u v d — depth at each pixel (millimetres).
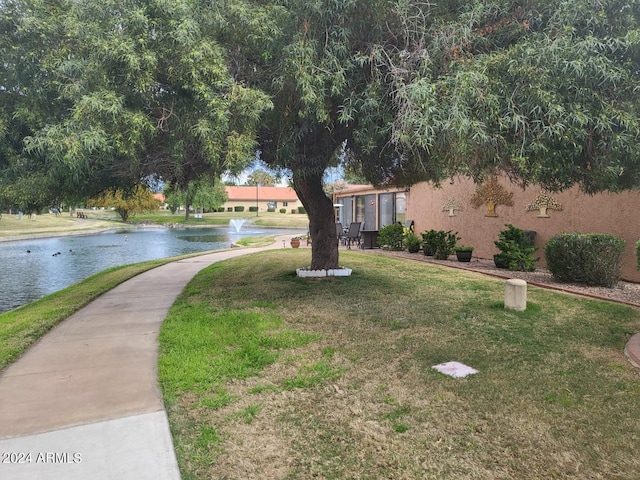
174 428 2951
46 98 4414
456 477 2375
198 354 4398
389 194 17734
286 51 4379
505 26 4551
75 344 4898
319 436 2840
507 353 4289
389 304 6391
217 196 51406
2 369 4109
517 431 2832
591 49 3777
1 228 34594
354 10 4543
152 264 12852
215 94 4086
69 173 4512
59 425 2992
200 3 4316
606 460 2498
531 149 3924
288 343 4672
